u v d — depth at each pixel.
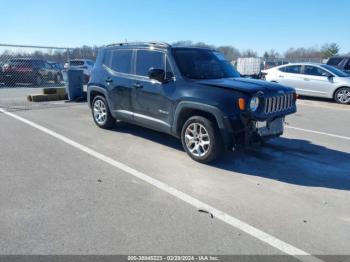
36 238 3.04
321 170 5.01
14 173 4.57
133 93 6.09
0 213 3.46
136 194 4.00
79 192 4.02
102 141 6.27
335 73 12.81
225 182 4.45
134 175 4.61
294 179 4.63
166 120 5.53
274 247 3.00
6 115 8.62
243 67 22.12
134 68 6.16
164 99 5.45
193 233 3.19
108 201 3.79
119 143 6.16
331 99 13.34
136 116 6.16
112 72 6.65
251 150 5.89
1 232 3.12
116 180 4.41
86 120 8.17
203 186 4.29
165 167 4.95
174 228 3.26
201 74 5.48
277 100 4.98
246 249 2.96
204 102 4.79
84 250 2.88
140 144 6.12
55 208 3.60
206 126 4.88
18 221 3.31
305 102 12.72
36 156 5.31
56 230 3.17
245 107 4.55
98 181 4.36
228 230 3.26
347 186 4.43
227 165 5.11
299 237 3.17
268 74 14.34
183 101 5.08
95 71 7.16
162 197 3.94
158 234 3.15
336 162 5.39
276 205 3.81
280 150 5.98
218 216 3.52
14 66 16.17
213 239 3.10
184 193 4.06
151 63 5.82
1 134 6.61
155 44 5.84
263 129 4.91
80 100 11.57
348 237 3.19
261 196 4.04
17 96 12.62
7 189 4.05
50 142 6.12
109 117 6.96
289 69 13.84
